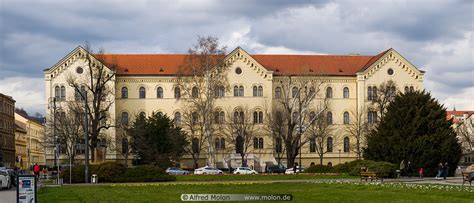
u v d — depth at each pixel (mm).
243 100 115688
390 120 74000
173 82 116312
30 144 181750
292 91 117312
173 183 55688
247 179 64562
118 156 110750
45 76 111438
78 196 37969
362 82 117062
